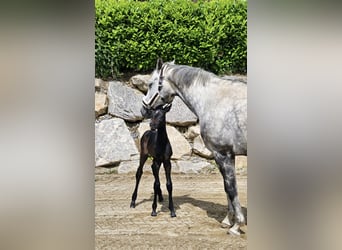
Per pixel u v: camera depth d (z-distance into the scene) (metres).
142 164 3.43
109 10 4.14
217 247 3.31
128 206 3.54
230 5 4.12
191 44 4.12
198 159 3.90
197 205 3.46
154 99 3.27
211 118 3.09
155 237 3.43
